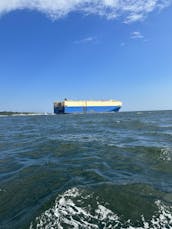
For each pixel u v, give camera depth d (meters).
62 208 5.50
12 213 5.69
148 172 8.83
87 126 33.38
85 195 6.16
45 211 5.41
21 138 20.64
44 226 4.86
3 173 9.21
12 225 5.10
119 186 6.95
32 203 6.10
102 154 12.04
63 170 9.13
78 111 142.00
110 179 7.89
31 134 24.03
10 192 7.02
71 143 15.27
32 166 10.00
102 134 21.44
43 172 8.93
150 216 5.17
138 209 5.46
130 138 17.78
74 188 6.68
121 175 8.41
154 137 17.86
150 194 6.39
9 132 28.19
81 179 7.91
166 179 7.94
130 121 39.94
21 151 13.84
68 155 12.02
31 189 7.13
